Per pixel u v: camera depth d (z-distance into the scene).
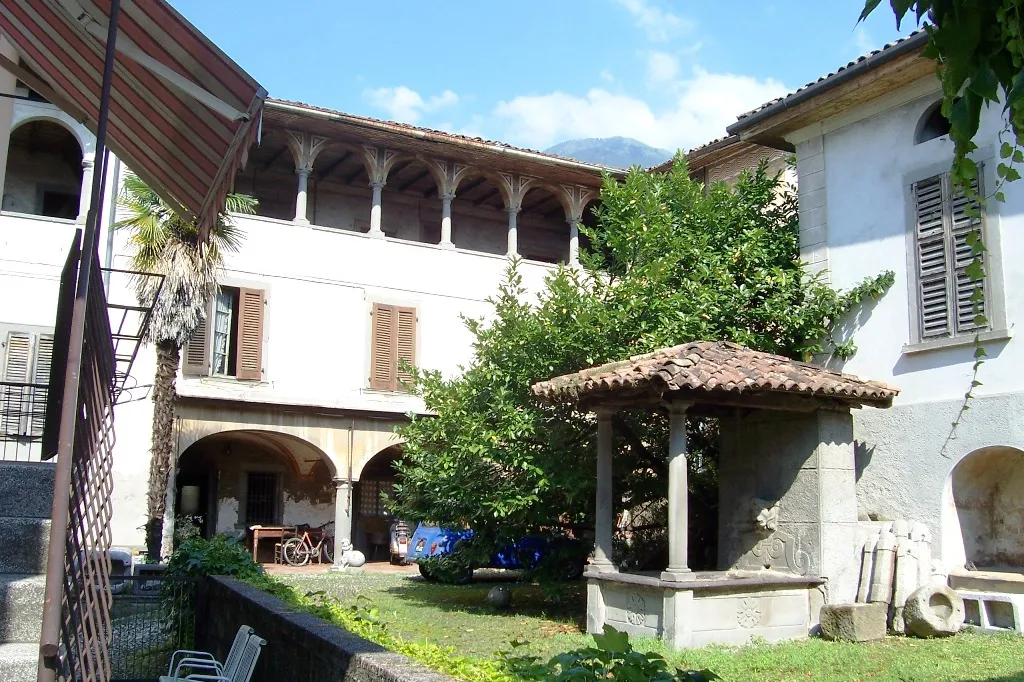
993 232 11.32
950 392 11.62
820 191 13.69
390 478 26.67
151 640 9.70
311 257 22.67
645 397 11.19
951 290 11.70
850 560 11.34
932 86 12.20
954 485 11.62
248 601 7.43
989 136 11.47
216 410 21.30
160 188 6.45
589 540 14.26
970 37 3.24
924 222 12.16
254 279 22.08
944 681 8.20
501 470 13.99
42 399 15.37
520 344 13.88
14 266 19.83
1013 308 11.06
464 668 4.74
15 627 5.86
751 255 13.73
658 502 15.07
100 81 5.66
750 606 10.81
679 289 13.97
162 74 4.71
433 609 14.59
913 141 12.41
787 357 13.63
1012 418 10.88
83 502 4.54
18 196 21.88
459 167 24.02
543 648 10.70
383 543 26.11
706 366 10.83
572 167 24.19
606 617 11.55
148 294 16.77
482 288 24.22
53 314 19.89
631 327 13.53
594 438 13.70
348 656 4.99
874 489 12.36
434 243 26.75
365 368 22.86
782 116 13.86
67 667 4.23
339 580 19.66
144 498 20.27
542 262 26.00
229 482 24.81
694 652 9.91
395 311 23.27
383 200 26.42
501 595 14.74
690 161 22.42
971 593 10.85
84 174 20.31
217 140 5.47
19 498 6.89
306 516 25.52
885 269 12.59
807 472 11.50
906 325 12.21
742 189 15.27
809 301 13.23
